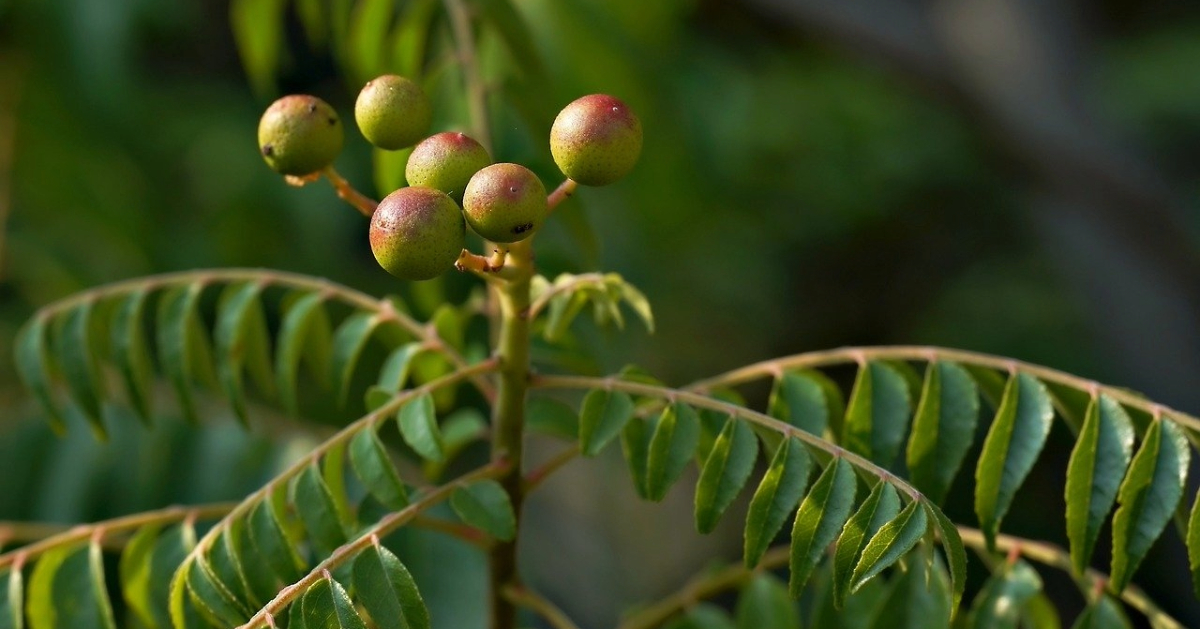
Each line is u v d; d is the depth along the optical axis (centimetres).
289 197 510
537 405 230
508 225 150
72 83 444
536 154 260
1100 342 697
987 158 729
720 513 163
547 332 204
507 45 270
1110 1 965
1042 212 601
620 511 624
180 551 195
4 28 434
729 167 581
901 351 188
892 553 145
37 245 444
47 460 300
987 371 191
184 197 524
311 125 166
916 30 528
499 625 203
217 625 169
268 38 316
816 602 209
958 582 146
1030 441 179
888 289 909
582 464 619
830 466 156
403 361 217
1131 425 173
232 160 529
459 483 170
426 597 243
